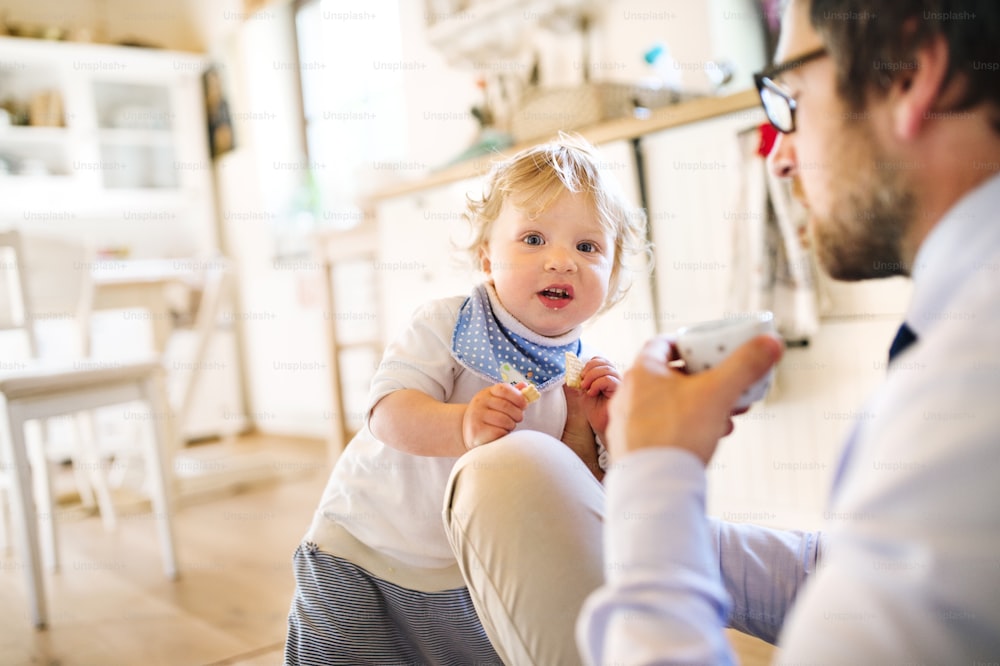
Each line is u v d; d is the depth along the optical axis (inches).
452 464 35.5
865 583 12.1
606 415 31.2
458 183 93.4
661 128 70.9
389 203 106.0
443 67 133.5
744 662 52.3
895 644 11.7
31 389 72.5
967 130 14.8
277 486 124.2
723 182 67.6
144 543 98.0
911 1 14.8
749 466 70.1
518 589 20.8
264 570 83.7
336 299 159.8
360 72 157.6
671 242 72.4
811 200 17.7
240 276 191.8
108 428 143.9
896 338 16.8
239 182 188.5
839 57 16.1
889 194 15.9
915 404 12.7
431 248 99.8
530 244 34.5
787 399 66.6
